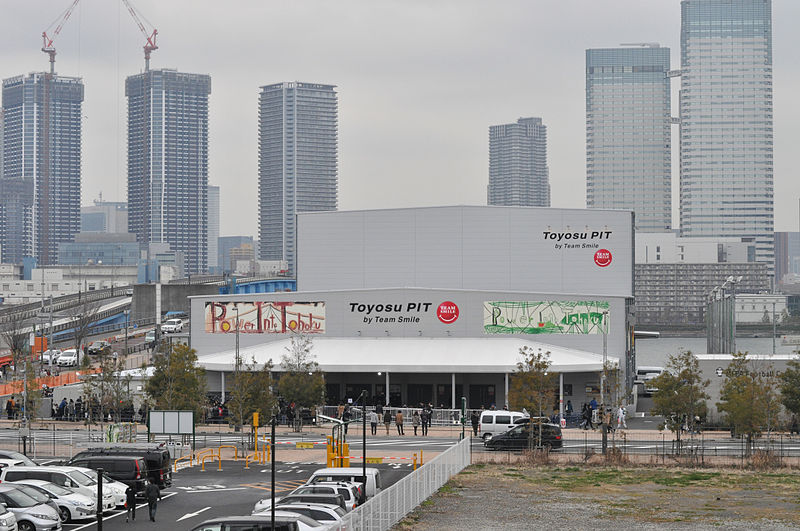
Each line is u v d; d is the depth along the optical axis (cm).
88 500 4016
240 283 19250
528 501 4506
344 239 11575
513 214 11219
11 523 3294
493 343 9950
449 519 4062
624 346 9962
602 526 3953
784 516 4175
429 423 8388
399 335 10212
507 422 7138
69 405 8725
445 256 11331
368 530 3444
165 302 17938
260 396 7606
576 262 11112
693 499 4584
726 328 13288
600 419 7488
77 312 17638
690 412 6381
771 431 7350
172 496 4722
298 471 5631
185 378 7688
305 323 10356
